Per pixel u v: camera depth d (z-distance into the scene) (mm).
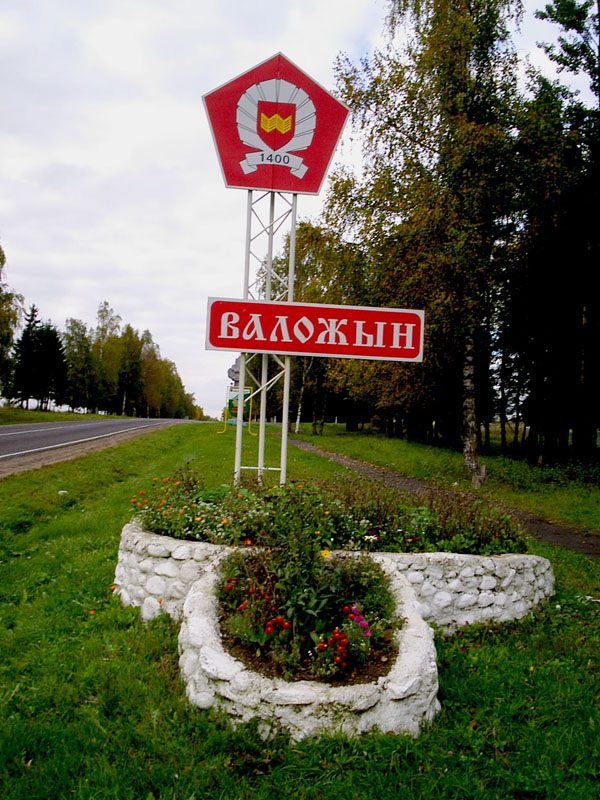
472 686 3715
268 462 15305
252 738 2951
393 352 6746
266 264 6996
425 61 14820
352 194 15867
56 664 3746
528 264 18016
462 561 4910
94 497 10289
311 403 41688
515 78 14945
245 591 3826
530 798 2723
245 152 6988
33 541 7082
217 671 3180
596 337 17625
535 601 5305
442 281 14195
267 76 6996
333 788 2674
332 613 3688
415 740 3043
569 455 20797
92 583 5395
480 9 14602
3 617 4617
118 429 31188
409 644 3439
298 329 6723
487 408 26922
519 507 11648
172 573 4586
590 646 4496
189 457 16797
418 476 15867
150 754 2881
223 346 6707
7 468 12555
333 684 3119
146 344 88750
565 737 3166
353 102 15492
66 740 2945
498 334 21188
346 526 5121
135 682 3486
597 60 16938
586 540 8977
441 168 14523
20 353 61156
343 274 16656
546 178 14531
